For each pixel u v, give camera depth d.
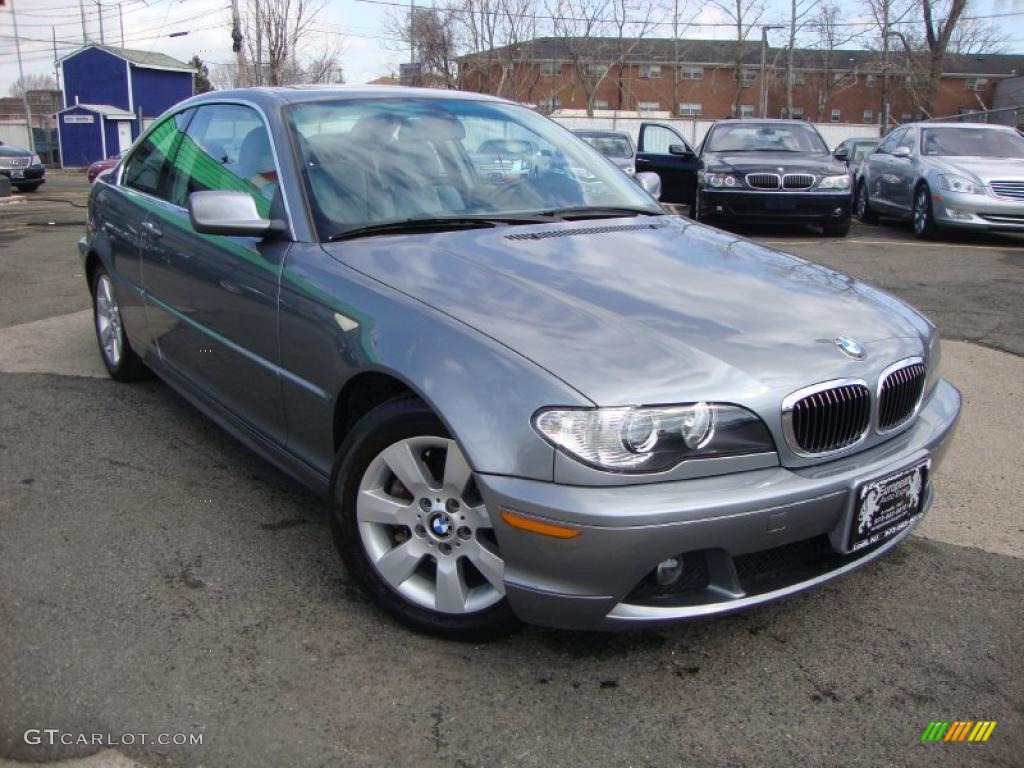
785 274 3.22
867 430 2.69
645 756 2.28
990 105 56.66
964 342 6.37
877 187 13.91
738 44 49.53
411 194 3.44
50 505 3.56
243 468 3.98
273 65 32.12
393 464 2.68
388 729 2.34
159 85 50.03
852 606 3.00
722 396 2.41
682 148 13.42
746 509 2.37
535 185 3.79
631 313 2.68
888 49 46.44
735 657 2.70
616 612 2.39
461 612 2.66
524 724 2.38
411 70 38.31
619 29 45.16
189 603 2.89
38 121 66.75
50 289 7.89
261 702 2.43
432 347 2.57
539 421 2.33
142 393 4.98
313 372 3.01
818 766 2.27
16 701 2.40
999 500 3.88
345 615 2.85
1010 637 2.83
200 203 3.13
